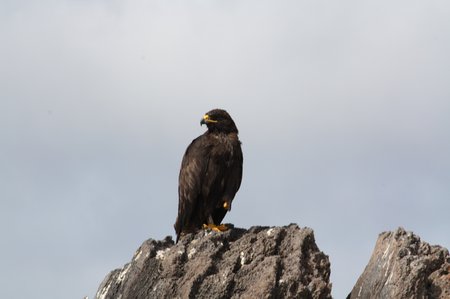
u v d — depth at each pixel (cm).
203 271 1556
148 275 1612
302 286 1536
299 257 1590
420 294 1538
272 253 1623
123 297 1616
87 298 1778
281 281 1532
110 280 1697
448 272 1598
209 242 1636
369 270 1639
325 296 1559
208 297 1527
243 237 1650
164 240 1744
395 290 1542
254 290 1516
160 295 1559
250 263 1594
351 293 1652
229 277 1541
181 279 1575
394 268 1570
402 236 1650
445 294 1562
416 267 1551
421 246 1630
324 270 1625
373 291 1588
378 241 1686
